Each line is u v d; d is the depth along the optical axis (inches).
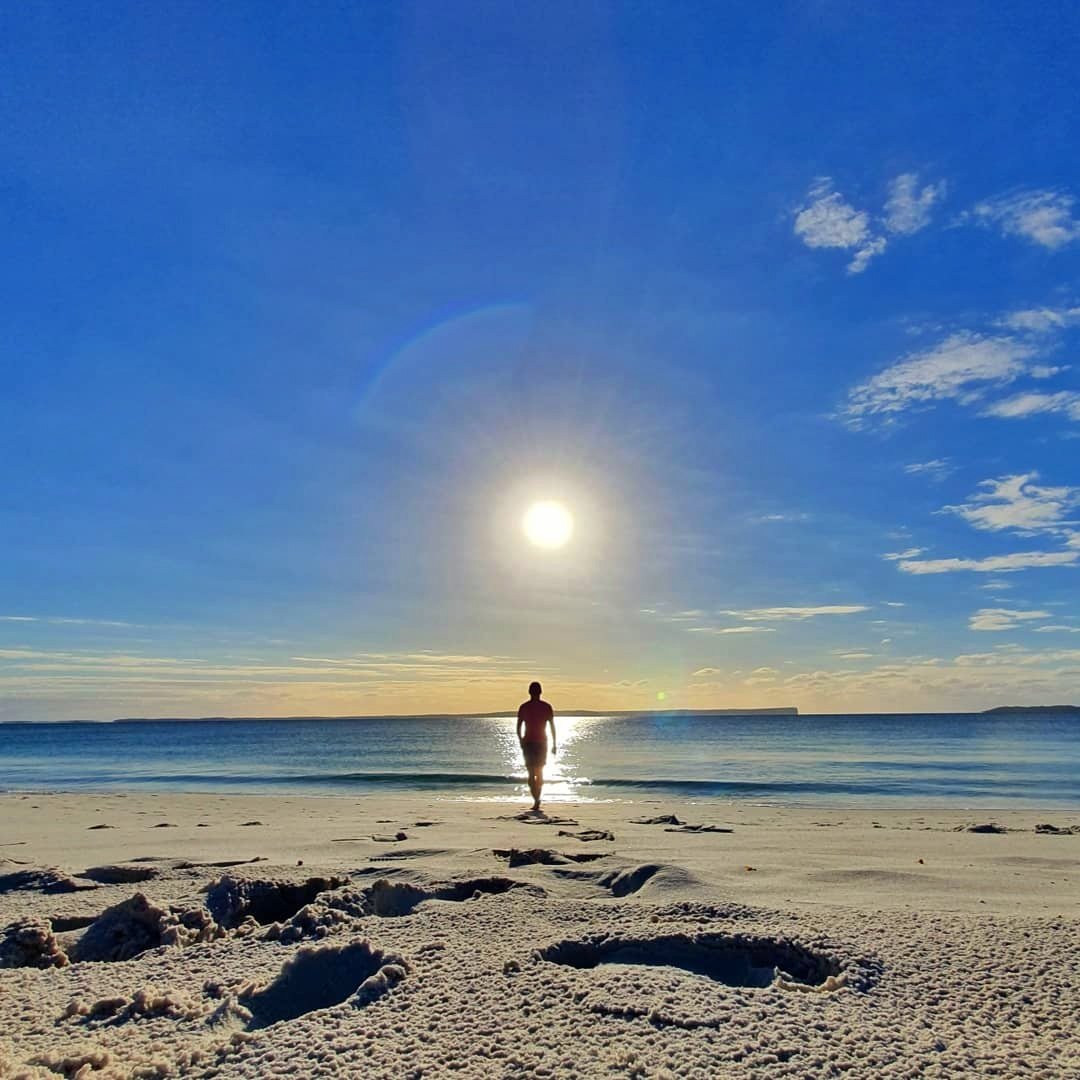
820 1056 82.0
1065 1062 81.0
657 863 189.2
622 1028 88.9
